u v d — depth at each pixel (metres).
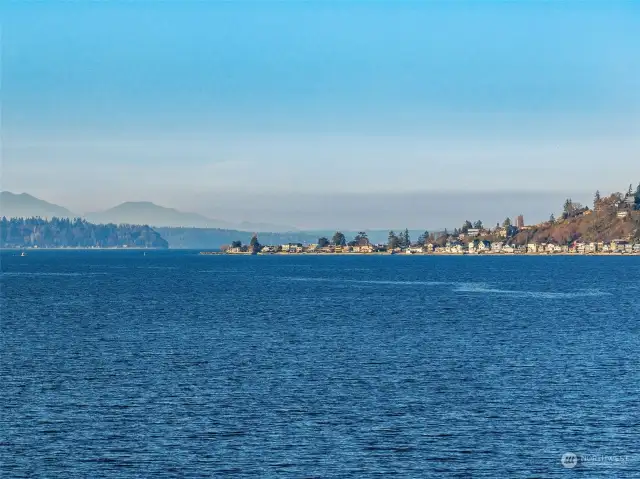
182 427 147.75
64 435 143.00
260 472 125.56
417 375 195.50
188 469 126.75
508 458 132.62
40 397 170.62
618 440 141.38
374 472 126.00
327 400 167.75
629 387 181.38
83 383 185.25
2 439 140.62
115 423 150.25
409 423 150.62
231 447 136.62
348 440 140.50
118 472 125.50
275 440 140.25
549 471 127.19
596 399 169.12
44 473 125.19
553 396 171.88
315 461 130.25
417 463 129.75
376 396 171.50
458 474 125.50
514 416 155.50
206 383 185.12
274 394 173.38
